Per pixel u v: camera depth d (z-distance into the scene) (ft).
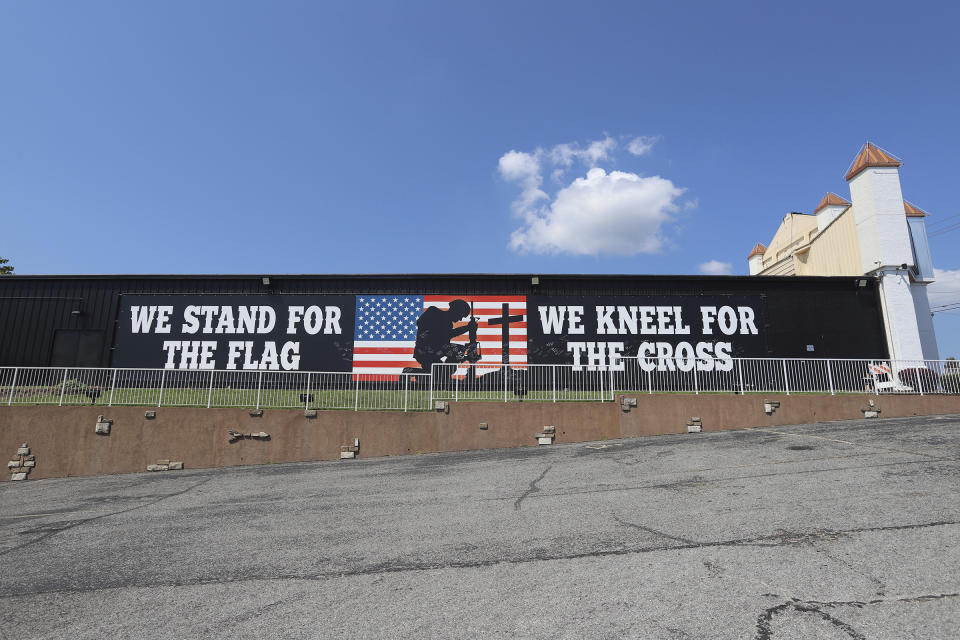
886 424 40.70
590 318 68.64
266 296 69.62
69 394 47.44
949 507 19.10
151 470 45.01
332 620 13.03
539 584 14.53
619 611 12.60
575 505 23.15
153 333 68.69
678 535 18.03
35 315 68.80
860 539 16.46
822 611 12.08
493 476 31.65
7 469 44.62
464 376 66.90
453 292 69.36
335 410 46.47
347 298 69.36
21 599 15.53
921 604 12.16
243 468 43.37
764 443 35.60
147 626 13.28
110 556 19.60
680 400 47.32
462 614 12.93
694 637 11.22
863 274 68.13
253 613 13.73
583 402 47.19
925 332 67.46
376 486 31.04
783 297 68.33
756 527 18.25
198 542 20.92
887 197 66.95
